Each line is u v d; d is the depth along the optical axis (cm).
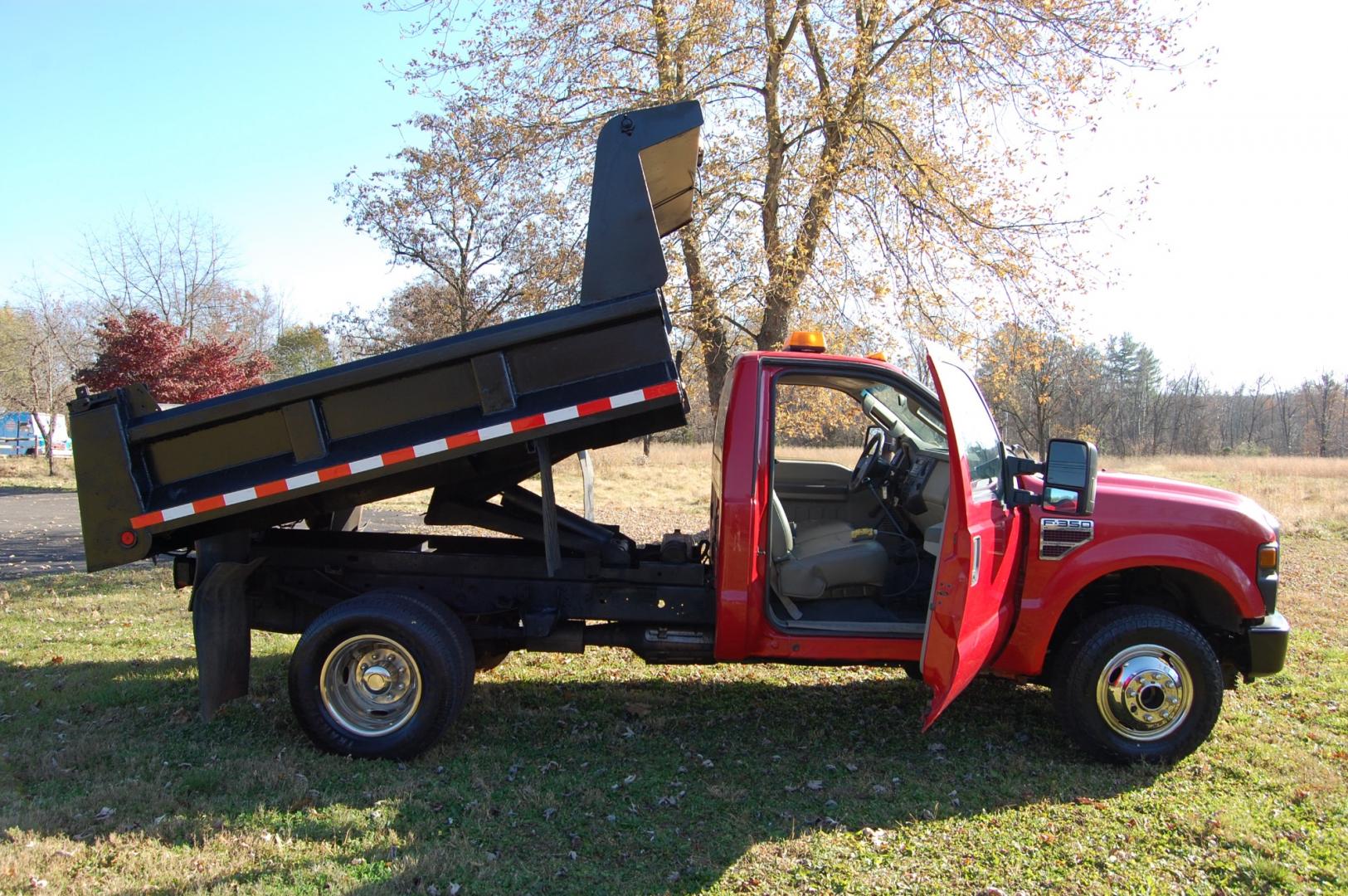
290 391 412
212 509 417
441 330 2148
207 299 3105
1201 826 366
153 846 335
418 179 1491
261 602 496
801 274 1085
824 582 459
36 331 3378
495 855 338
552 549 417
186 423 417
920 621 454
